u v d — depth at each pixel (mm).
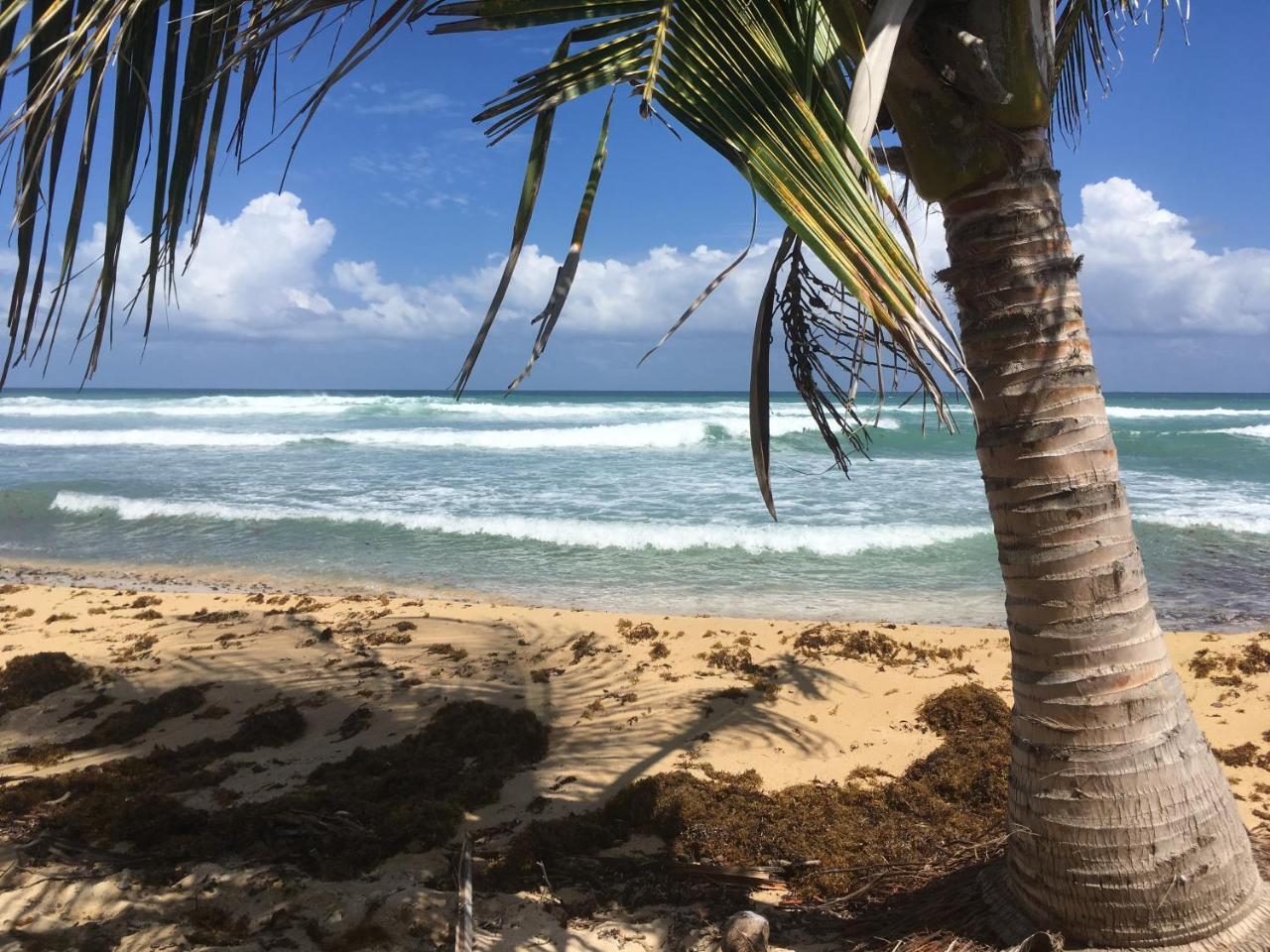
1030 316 2053
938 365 1471
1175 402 80062
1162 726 2102
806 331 2637
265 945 2797
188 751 4500
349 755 4465
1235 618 7793
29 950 2738
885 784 4020
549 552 10992
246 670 5828
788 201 1483
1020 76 1932
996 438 2145
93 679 5672
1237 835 2176
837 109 1718
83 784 4090
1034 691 2174
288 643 6523
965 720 4668
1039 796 2172
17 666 5605
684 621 7191
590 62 1576
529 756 4402
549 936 2873
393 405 45906
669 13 1548
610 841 3535
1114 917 2082
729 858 3395
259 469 19594
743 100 1522
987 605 8500
